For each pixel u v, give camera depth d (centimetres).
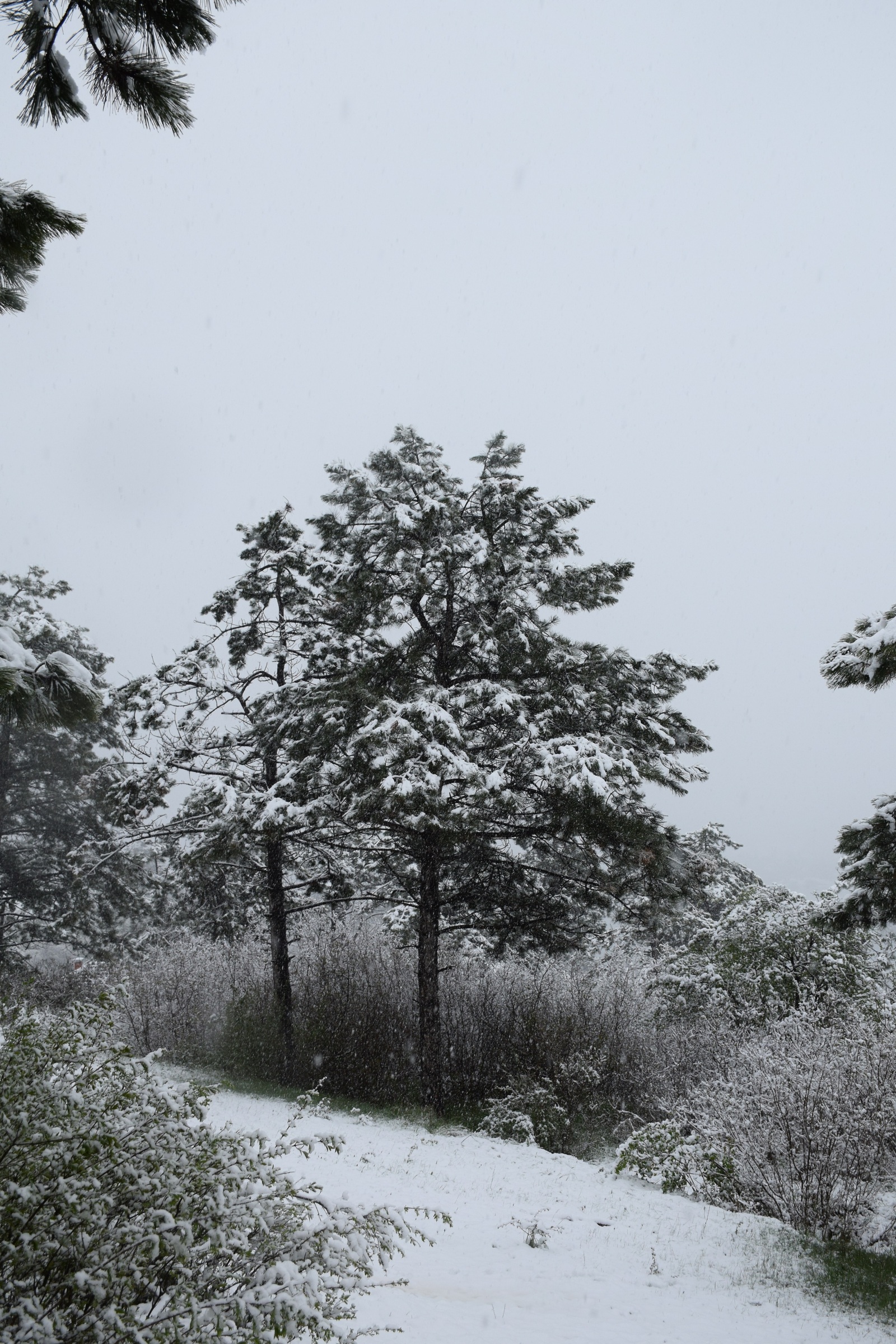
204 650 1883
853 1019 1387
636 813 1503
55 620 2469
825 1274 795
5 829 2431
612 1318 666
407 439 1773
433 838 1566
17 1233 326
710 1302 716
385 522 1642
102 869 2477
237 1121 1316
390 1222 397
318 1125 1344
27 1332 299
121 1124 393
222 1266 368
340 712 1617
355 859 2117
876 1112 985
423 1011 1617
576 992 1859
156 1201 355
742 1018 1734
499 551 1630
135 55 371
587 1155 1447
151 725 1844
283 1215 395
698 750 1733
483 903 1714
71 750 2473
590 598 1683
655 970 1991
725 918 1936
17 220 397
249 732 1908
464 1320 625
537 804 1583
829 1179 951
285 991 1838
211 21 369
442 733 1470
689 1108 1296
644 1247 855
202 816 1852
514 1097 1527
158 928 2700
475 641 1670
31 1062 386
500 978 1914
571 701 1594
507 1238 849
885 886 908
